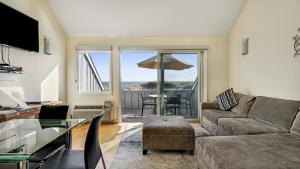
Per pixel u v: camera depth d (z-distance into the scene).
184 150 3.35
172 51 5.71
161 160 3.01
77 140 3.96
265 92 3.97
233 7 4.82
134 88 7.58
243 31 4.86
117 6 4.76
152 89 6.45
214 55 5.76
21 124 2.49
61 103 4.55
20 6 3.71
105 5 4.73
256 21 4.27
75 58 5.67
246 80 4.73
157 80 5.82
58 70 5.20
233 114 4.01
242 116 3.83
